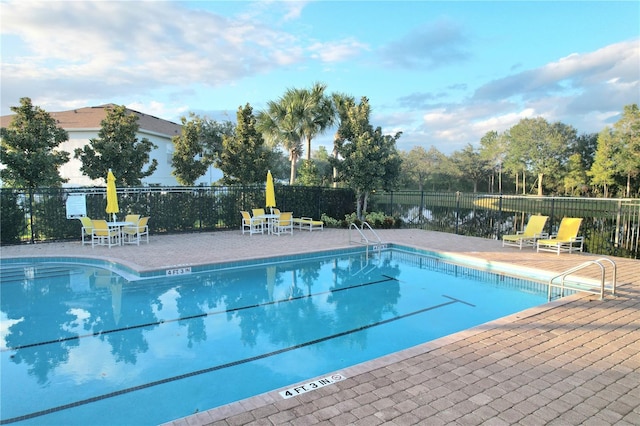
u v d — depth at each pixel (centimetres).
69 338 543
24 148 1362
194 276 902
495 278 902
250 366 459
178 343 528
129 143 1565
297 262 1068
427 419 287
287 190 1700
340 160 1730
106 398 380
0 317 629
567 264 919
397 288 824
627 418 292
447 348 423
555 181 4984
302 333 572
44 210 1224
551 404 311
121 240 1246
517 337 458
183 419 282
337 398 315
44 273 910
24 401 373
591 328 489
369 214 1748
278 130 1988
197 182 2542
